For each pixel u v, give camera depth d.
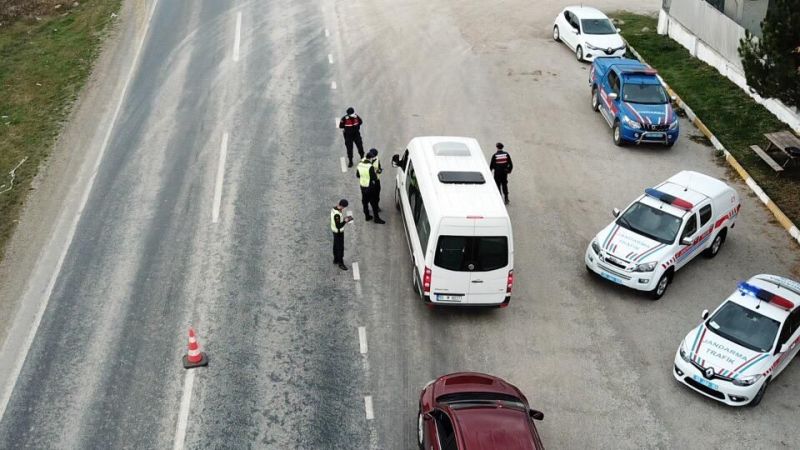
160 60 31.42
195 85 29.36
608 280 19.36
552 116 28.27
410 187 20.17
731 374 15.80
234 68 30.75
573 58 33.41
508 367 16.81
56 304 18.25
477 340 17.56
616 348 17.55
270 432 14.94
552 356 17.20
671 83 30.47
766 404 16.25
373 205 21.31
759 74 19.89
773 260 20.92
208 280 19.06
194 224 21.25
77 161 24.52
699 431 15.47
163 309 18.08
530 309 18.66
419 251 18.25
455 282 17.58
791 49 19.00
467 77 31.02
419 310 18.42
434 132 26.56
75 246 20.36
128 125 26.58
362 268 19.75
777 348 16.30
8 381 16.03
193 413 15.29
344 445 14.74
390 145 25.62
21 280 19.16
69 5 38.25
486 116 27.95
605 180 24.25
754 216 22.72
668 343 17.80
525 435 13.24
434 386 14.91
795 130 26.20
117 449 14.48
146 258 19.86
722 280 20.09
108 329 17.45
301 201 22.41
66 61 31.80
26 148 25.48
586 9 34.38
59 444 14.57
